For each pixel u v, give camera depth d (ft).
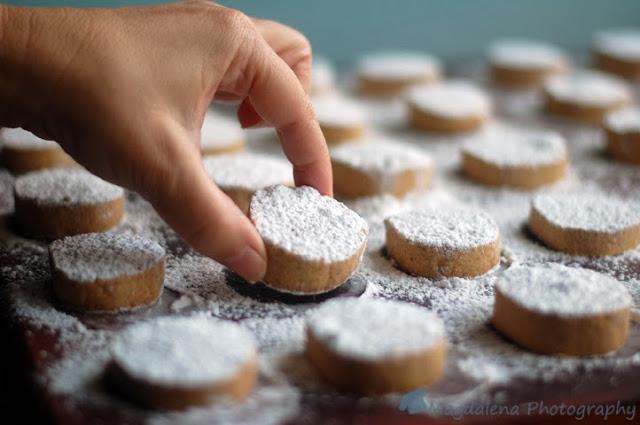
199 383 1.23
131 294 1.42
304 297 1.47
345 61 2.68
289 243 1.42
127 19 1.42
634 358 1.36
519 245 1.63
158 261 1.44
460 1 2.74
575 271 1.43
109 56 1.37
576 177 1.90
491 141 1.95
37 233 1.61
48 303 1.43
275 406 1.26
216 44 1.43
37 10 1.40
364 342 1.28
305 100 1.51
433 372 1.30
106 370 1.30
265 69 1.48
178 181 1.34
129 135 1.35
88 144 1.37
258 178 1.71
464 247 1.51
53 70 1.37
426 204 1.78
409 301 1.47
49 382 1.29
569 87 2.28
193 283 1.49
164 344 1.28
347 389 1.28
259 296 1.47
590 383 1.32
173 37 1.41
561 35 2.90
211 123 2.04
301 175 1.54
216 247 1.36
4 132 1.91
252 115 1.63
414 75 2.36
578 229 1.59
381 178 1.77
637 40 2.66
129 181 1.37
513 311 1.37
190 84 1.40
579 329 1.34
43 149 1.84
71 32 1.39
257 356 1.33
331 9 2.61
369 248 1.60
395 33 2.71
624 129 1.96
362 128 2.05
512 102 2.35
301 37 1.69
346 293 1.48
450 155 2.01
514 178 1.84
